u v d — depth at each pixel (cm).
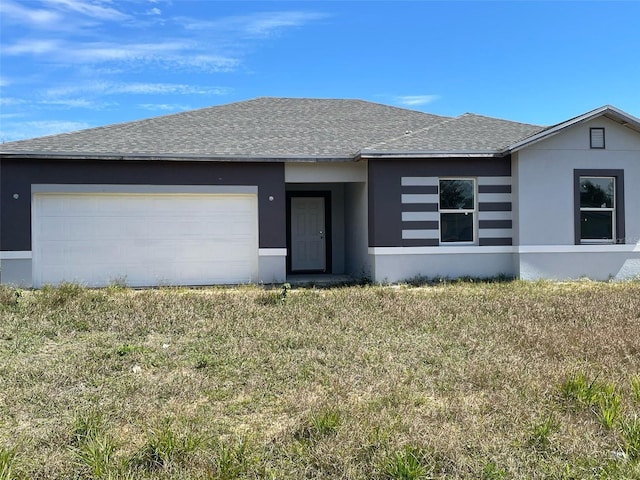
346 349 612
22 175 1205
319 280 1407
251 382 500
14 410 431
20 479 316
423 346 628
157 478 317
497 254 1328
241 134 1440
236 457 340
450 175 1313
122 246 1265
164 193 1270
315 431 376
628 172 1316
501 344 632
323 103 1816
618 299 930
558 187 1302
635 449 347
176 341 658
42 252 1227
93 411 416
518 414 405
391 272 1294
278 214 1318
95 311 825
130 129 1420
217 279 1305
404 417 401
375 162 1293
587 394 430
